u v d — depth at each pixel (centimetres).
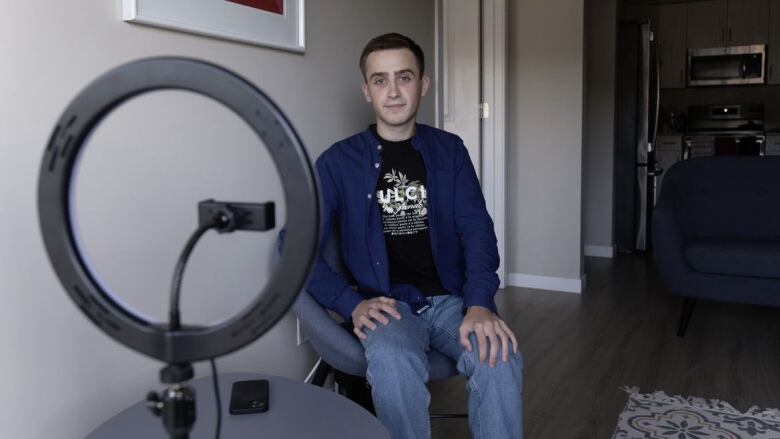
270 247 183
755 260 291
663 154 625
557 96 406
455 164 185
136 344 62
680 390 247
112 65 133
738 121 616
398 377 144
